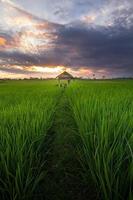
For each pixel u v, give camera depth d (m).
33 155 3.54
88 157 3.49
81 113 5.77
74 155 4.59
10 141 3.70
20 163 3.08
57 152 4.87
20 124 4.70
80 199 3.18
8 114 5.71
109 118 4.34
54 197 3.23
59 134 6.23
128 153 3.10
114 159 3.11
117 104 6.48
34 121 4.86
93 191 3.25
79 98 10.07
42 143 4.37
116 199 2.58
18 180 2.96
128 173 2.72
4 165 3.08
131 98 9.07
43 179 3.66
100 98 8.97
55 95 16.41
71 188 3.46
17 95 14.85
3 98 12.48
